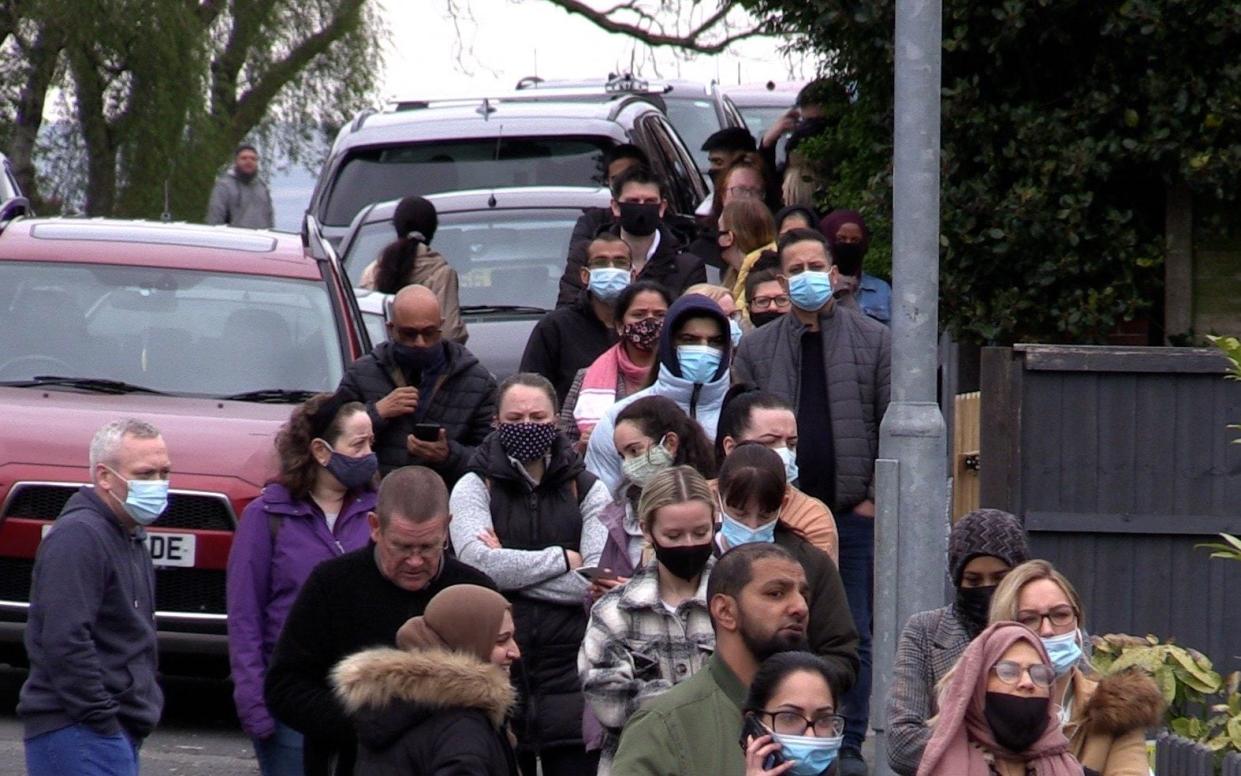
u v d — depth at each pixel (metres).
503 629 23.95
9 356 42.38
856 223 44.50
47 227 45.62
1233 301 50.16
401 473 27.30
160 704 30.06
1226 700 30.86
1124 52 47.88
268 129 124.88
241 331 43.09
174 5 110.06
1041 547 35.03
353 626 27.48
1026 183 48.53
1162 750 28.19
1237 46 47.34
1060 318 49.38
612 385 36.75
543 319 41.28
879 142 51.66
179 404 41.31
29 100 113.44
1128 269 49.38
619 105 64.81
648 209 43.59
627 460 30.52
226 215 89.50
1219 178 47.59
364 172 62.66
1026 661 21.91
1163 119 47.62
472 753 22.70
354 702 23.08
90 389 41.78
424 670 22.88
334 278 44.81
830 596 27.56
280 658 27.77
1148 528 34.91
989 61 49.00
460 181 61.97
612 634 26.23
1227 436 34.84
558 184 61.34
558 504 31.62
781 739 20.98
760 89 96.06
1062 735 22.20
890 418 29.39
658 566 26.59
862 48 50.69
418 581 27.45
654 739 22.41
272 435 39.88
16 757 37.72
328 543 31.34
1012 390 34.84
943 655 25.52
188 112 111.44
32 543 38.62
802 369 37.78
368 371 37.56
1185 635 35.00
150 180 111.88
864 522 37.41
